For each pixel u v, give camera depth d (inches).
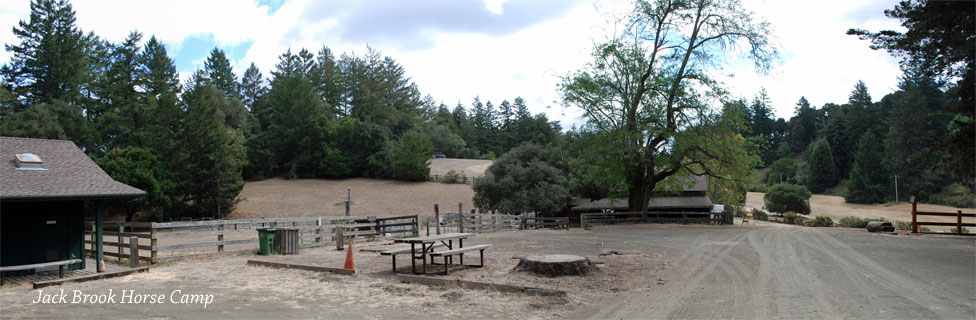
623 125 1094.4
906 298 310.3
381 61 3949.3
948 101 3034.0
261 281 383.6
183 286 365.1
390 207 2108.8
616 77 1131.9
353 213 1985.7
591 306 295.9
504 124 5270.7
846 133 3823.8
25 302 313.4
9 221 446.0
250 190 2470.5
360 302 308.2
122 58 2618.1
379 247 627.5
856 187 3034.0
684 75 1095.0
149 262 497.7
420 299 315.0
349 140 2891.2
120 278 407.2
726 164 1103.6
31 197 415.8
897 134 3046.3
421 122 4252.0
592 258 510.3
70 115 2017.7
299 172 2881.4
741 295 323.6
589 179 1288.1
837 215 2433.6
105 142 2239.2
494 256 525.0
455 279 362.3
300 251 599.8
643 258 507.2
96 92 2399.1
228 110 2834.6
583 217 971.3
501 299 313.3
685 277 391.9
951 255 515.5
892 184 2977.4
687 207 1401.3
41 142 544.7
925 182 2824.8
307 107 2935.5
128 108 2314.2
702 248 597.0
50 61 2089.1
